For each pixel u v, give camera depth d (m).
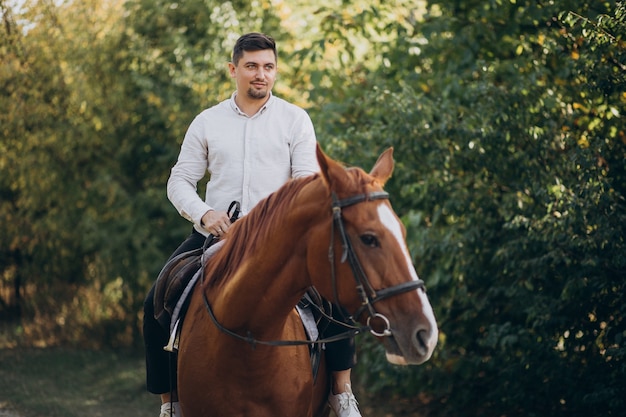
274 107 3.25
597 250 4.96
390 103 5.62
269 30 8.88
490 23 6.21
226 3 8.93
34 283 10.65
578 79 5.39
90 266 10.54
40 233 10.20
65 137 9.73
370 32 7.19
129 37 9.86
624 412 5.16
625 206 5.09
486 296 5.97
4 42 9.24
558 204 4.91
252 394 2.79
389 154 2.70
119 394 7.93
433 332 2.33
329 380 3.28
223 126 3.23
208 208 3.08
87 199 9.97
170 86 9.42
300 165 3.20
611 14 5.21
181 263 3.16
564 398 5.66
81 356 9.54
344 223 2.44
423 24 6.61
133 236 9.60
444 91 5.90
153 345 3.24
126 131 9.94
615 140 5.27
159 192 9.77
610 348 4.95
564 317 5.27
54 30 9.52
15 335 10.38
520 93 5.38
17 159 9.77
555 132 5.34
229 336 2.76
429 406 7.08
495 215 5.71
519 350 5.78
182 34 9.52
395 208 6.57
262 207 2.74
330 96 7.29
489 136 5.31
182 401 2.92
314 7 8.37
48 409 7.25
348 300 2.44
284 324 2.80
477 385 6.52
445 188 5.62
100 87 9.78
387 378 6.55
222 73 9.06
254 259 2.68
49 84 9.63
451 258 5.82
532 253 5.48
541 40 5.64
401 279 2.38
